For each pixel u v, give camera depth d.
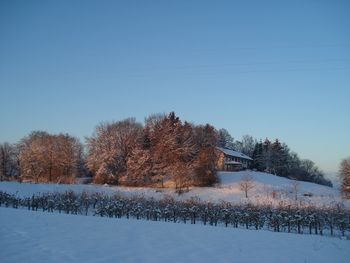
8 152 106.69
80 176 107.06
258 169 119.06
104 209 40.16
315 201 62.62
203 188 73.00
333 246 17.27
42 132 103.94
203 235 18.48
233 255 14.00
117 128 89.06
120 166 84.75
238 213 36.81
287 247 16.38
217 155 94.31
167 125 86.94
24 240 14.66
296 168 122.62
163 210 38.75
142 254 13.33
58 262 11.58
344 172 72.31
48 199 44.41
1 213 23.16
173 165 76.19
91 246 14.18
